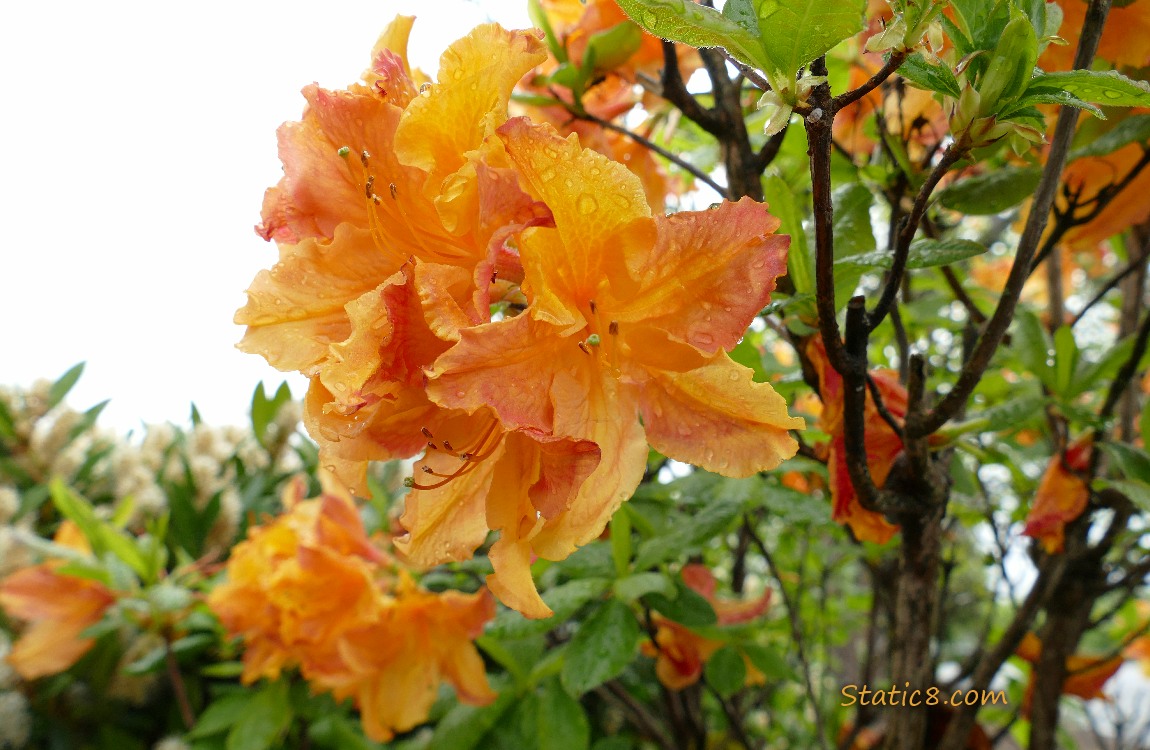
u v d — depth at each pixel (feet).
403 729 0.88
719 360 0.46
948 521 1.27
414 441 0.48
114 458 1.27
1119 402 1.08
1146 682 2.33
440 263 0.49
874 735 1.22
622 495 0.45
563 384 0.44
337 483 0.92
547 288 0.43
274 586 0.88
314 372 0.48
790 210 0.61
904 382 0.79
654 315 0.46
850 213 0.70
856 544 1.19
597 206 0.44
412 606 0.88
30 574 1.01
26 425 1.35
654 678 1.28
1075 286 1.90
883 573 1.20
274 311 0.50
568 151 0.42
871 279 1.13
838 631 1.62
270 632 0.91
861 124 1.02
